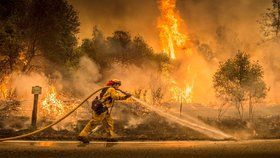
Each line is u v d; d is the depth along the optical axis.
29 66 22.95
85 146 7.70
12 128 11.62
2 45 21.52
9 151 6.74
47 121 13.71
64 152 6.82
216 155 6.84
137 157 6.48
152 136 9.77
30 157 6.25
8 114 14.79
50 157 6.31
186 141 8.99
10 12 22.33
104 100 8.66
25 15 22.50
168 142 8.70
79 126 12.60
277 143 8.65
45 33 22.78
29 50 22.48
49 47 23.03
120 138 9.15
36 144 7.80
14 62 21.97
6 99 19.55
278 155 6.96
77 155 6.55
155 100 22.12
